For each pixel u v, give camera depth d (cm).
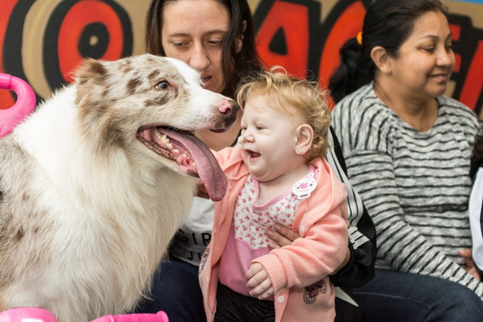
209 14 257
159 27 271
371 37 306
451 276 264
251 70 284
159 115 202
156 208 211
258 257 200
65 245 183
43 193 186
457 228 295
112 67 207
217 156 226
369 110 294
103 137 196
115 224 199
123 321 144
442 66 288
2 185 192
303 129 201
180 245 257
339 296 226
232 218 213
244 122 208
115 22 379
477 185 288
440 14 291
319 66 411
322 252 192
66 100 207
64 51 374
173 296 228
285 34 404
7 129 224
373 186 279
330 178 204
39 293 186
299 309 204
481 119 442
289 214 201
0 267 187
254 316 212
